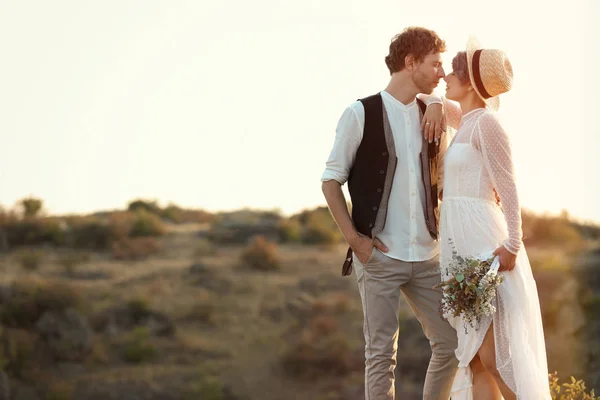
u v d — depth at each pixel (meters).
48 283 43.31
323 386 37.22
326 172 4.40
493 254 4.01
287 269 54.59
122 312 43.94
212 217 71.81
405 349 35.19
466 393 4.15
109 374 37.84
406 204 4.34
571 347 25.08
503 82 4.05
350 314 45.25
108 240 60.66
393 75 4.41
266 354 40.38
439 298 4.41
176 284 50.59
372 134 4.33
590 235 50.28
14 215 61.97
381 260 4.35
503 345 3.99
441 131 4.32
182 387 36.78
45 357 38.34
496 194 4.15
